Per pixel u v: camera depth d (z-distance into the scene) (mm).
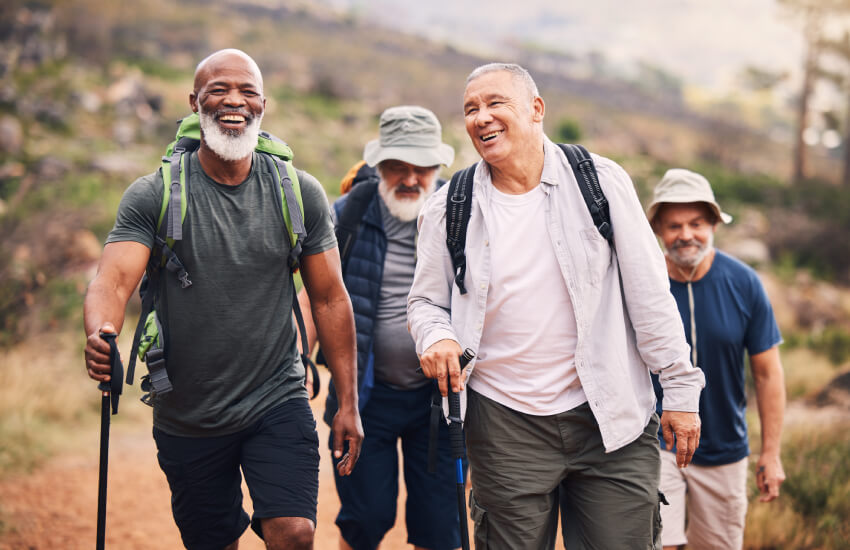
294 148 24391
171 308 2598
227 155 2547
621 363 2527
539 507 2600
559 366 2557
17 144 17828
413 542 3432
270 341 2693
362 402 3316
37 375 7152
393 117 3350
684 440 2479
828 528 4340
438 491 3359
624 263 2506
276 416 2717
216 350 2617
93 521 4777
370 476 3338
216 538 2893
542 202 2551
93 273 10250
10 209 12211
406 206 3344
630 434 2525
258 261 2637
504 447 2596
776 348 3453
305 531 2570
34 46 26266
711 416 3348
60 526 4672
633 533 2541
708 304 3354
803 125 37719
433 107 37656
